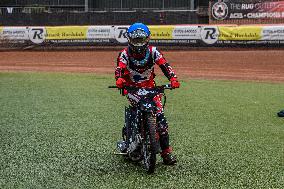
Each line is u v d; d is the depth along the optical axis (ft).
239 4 140.67
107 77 89.51
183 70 105.70
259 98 61.77
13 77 89.25
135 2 204.74
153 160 27.27
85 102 57.47
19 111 51.13
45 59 126.62
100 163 30.58
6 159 31.53
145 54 28.48
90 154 32.89
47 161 31.04
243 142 36.70
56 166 29.86
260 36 130.62
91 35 142.00
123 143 30.40
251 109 52.85
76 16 152.46
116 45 141.18
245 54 125.08
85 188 25.54
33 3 213.87
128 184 26.20
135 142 28.55
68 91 68.13
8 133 39.99
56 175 27.94
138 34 27.45
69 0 212.84
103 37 141.69
